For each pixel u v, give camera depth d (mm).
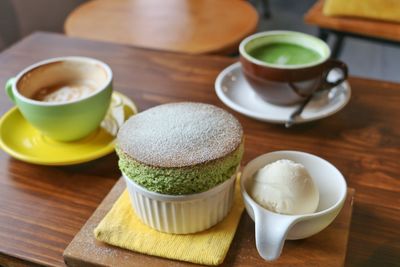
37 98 513
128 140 391
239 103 580
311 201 378
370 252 398
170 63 677
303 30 1885
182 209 382
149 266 377
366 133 528
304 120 524
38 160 471
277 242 349
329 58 546
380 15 902
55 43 739
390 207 435
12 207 443
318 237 394
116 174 477
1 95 607
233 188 403
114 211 416
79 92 522
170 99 593
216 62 680
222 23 874
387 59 1677
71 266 391
